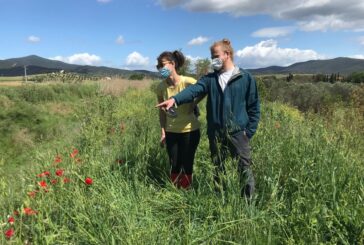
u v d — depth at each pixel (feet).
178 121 17.61
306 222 12.57
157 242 11.81
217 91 15.62
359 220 12.53
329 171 15.25
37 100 74.23
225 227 12.31
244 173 15.26
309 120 22.94
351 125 21.15
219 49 15.47
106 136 24.02
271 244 11.85
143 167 18.67
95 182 15.87
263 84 51.70
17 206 14.60
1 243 11.56
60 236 12.36
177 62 17.88
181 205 15.07
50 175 16.17
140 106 53.06
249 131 15.69
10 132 39.73
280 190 15.66
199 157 21.89
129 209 13.73
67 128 38.09
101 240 12.00
